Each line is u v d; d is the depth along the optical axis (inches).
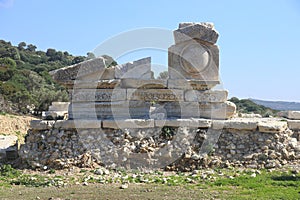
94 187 421.4
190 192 391.5
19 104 1630.2
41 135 560.4
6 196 378.3
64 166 522.9
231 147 560.4
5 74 2042.3
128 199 361.1
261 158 540.4
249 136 572.1
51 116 629.6
